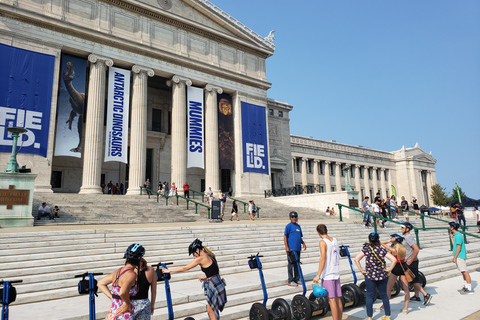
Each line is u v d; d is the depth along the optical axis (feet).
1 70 80.28
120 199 79.10
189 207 82.69
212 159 116.26
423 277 35.01
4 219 50.80
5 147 78.13
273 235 54.39
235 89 126.52
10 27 83.10
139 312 15.70
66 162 104.88
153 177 121.80
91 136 91.45
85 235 40.96
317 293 22.65
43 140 83.51
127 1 102.89
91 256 35.63
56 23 88.74
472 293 33.09
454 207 80.48
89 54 95.25
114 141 94.89
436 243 66.90
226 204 96.43
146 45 104.22
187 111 113.39
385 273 24.72
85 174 89.66
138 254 15.81
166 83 115.55
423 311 27.96
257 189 124.77
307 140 181.27
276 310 24.29
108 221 62.34
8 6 82.23
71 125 89.97
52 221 57.16
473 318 25.99
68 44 91.45
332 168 194.29
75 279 30.32
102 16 98.73
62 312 22.95
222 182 129.29
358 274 38.29
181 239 45.62
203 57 120.06
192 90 114.11
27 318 21.63
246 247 46.98
